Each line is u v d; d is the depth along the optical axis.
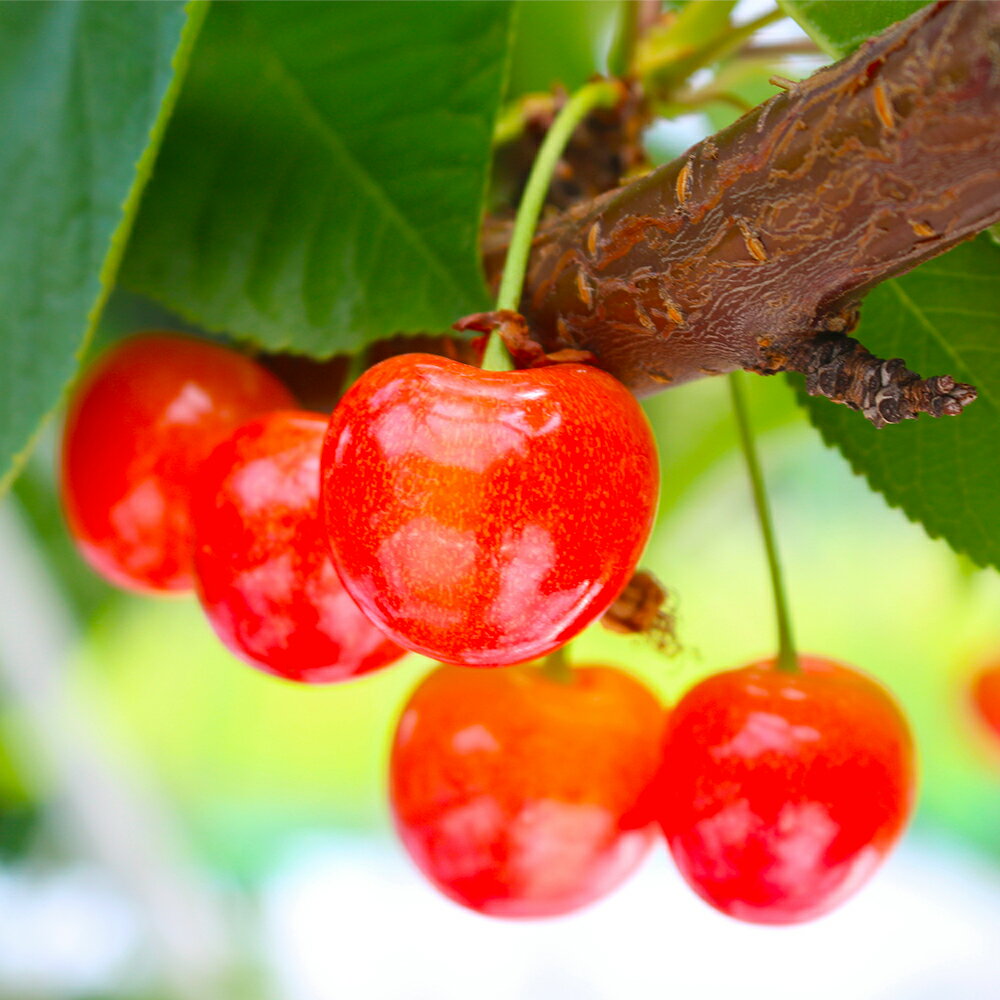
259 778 0.57
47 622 0.30
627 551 0.17
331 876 0.60
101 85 0.18
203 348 0.21
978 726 0.27
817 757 0.19
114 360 0.21
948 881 0.66
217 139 0.20
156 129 0.18
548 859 0.20
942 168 0.15
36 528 0.29
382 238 0.20
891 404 0.16
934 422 0.19
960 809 0.61
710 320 0.16
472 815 0.19
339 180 0.20
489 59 0.20
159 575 0.21
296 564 0.19
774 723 0.19
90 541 0.21
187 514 0.20
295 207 0.20
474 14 0.19
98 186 0.18
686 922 0.68
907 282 0.19
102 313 0.24
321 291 0.20
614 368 0.17
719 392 0.26
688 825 0.19
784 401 0.26
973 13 0.15
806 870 0.19
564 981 0.64
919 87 0.15
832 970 0.69
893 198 0.15
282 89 0.20
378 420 0.16
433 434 0.16
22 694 0.30
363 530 0.16
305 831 0.59
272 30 0.20
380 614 0.17
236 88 0.20
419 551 0.16
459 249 0.20
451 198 0.20
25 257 0.18
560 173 0.21
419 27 0.20
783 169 0.16
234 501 0.19
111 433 0.20
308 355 0.20
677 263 0.16
